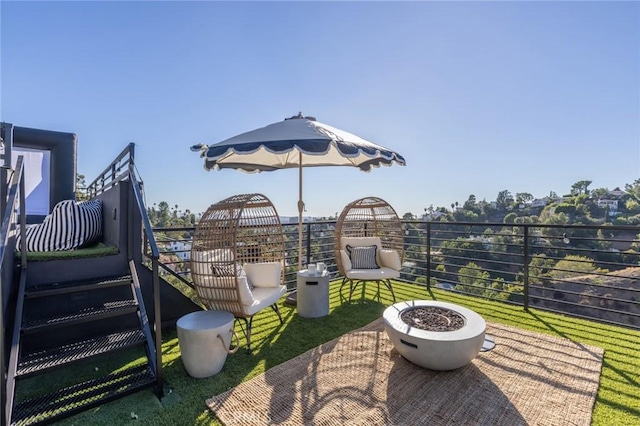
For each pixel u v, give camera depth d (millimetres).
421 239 4906
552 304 4336
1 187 1970
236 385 2131
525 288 3818
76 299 2555
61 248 2842
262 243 3594
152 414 1831
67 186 5023
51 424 1702
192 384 2146
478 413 1810
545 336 2936
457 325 2311
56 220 2879
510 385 2100
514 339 2869
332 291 4707
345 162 4449
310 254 5156
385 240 4656
